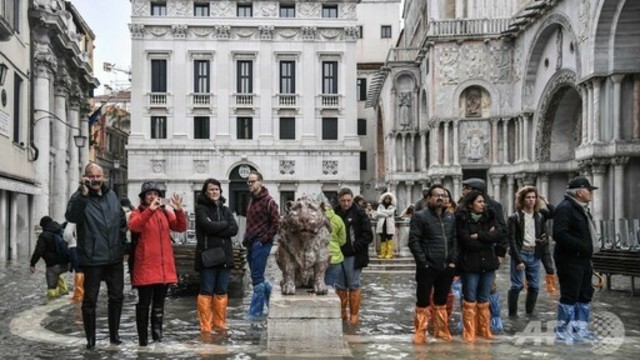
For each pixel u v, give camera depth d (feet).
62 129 119.14
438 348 29.78
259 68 164.04
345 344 30.14
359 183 165.17
